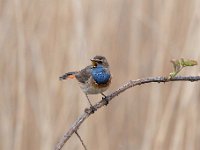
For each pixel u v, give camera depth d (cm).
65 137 477
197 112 959
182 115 941
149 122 973
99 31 1053
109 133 1063
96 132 998
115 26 1082
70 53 1002
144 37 1096
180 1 1049
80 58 994
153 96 996
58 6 1027
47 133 968
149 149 947
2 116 991
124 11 1130
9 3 1020
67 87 1007
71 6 1014
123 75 1082
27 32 1020
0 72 1005
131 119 1075
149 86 1077
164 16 1053
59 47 1013
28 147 980
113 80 1083
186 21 1037
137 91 1088
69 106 998
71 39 1007
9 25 1020
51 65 1011
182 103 947
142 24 1088
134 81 512
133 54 1080
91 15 1062
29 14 1027
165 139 949
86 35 1038
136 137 1054
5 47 1019
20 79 994
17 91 993
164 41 1031
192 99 945
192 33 979
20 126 977
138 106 1080
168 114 948
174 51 1018
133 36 1087
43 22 1034
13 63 1007
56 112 994
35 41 1020
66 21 1016
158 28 1059
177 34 1044
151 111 983
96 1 1066
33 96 1005
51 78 1005
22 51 997
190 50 973
